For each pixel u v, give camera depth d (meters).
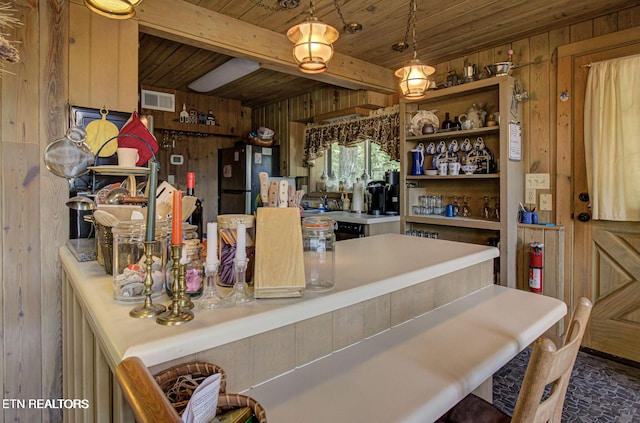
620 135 2.41
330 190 4.83
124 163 1.46
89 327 1.12
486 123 3.00
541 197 2.87
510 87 2.79
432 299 1.47
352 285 1.15
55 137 1.93
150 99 4.34
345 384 0.92
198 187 5.07
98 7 1.34
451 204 3.37
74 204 1.40
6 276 1.83
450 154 3.36
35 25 1.87
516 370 2.39
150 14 2.25
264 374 0.93
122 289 0.96
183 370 0.76
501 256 2.82
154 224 0.90
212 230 0.96
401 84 2.21
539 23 2.68
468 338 1.20
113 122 2.08
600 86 2.49
